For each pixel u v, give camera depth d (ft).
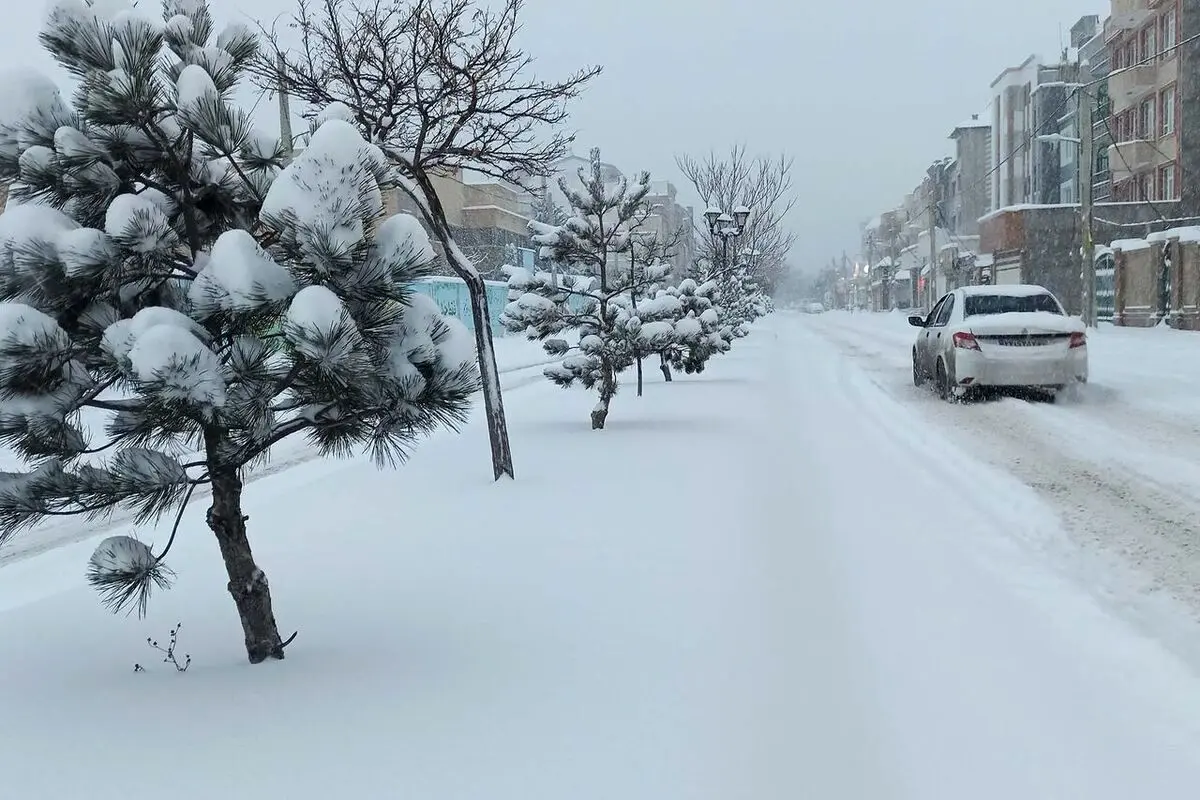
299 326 10.48
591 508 21.29
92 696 11.42
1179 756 10.04
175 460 11.98
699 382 55.11
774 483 23.95
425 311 12.48
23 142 11.71
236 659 12.93
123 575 11.76
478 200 161.17
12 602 19.38
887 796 9.22
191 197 12.55
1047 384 41.83
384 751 9.73
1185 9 120.47
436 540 19.03
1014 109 195.11
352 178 11.32
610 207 36.96
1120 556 17.66
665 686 11.41
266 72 25.88
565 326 36.40
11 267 10.93
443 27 25.76
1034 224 137.28
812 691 11.47
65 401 10.94
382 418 12.12
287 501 24.20
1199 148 120.98
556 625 13.65
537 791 8.92
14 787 9.13
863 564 16.99
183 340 10.45
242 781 9.15
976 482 24.71
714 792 8.99
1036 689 11.71
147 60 11.85
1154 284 101.55
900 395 47.26
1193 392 43.55
